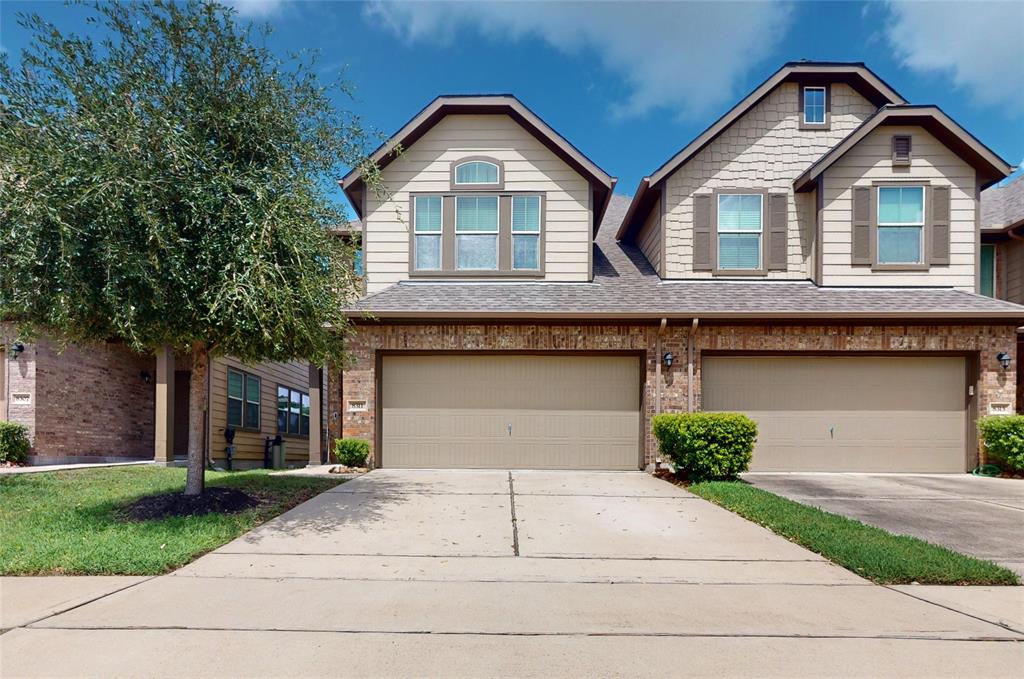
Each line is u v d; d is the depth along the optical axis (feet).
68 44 19.49
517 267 39.19
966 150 37.68
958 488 29.78
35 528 19.49
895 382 35.81
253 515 21.76
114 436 43.62
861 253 37.96
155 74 20.52
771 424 35.83
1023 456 32.40
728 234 39.50
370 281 39.01
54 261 18.04
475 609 13.25
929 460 35.42
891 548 17.54
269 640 11.50
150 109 19.34
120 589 14.35
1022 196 44.45
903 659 10.85
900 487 30.12
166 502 22.39
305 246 20.27
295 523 21.26
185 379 47.83
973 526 21.48
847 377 35.88
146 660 10.62
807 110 40.04
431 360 36.50
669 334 35.68
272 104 21.61
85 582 14.88
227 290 18.26
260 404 53.72
